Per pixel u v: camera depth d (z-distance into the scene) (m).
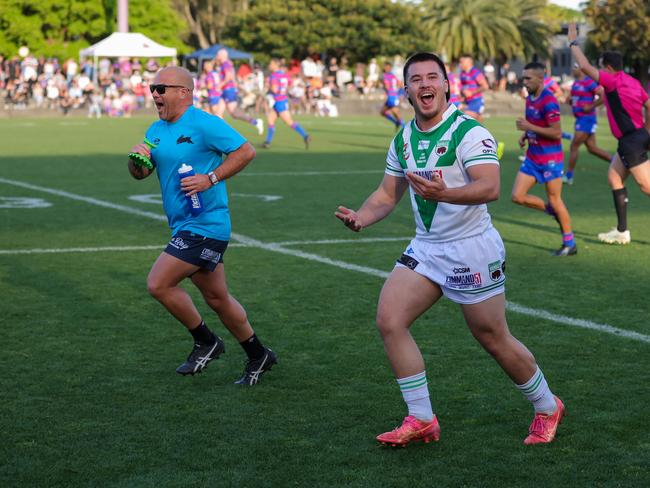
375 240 13.09
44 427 5.84
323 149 29.33
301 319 8.69
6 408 6.20
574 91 19.73
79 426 5.87
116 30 65.12
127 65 52.62
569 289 9.95
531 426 5.66
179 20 69.06
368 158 26.19
